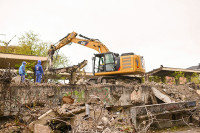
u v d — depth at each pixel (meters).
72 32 15.94
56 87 8.77
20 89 7.49
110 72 14.21
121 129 6.83
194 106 9.41
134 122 6.77
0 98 6.30
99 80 14.15
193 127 8.03
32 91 7.92
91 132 5.18
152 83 14.05
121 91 11.14
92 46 15.88
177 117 8.35
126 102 11.25
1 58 14.46
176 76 25.64
